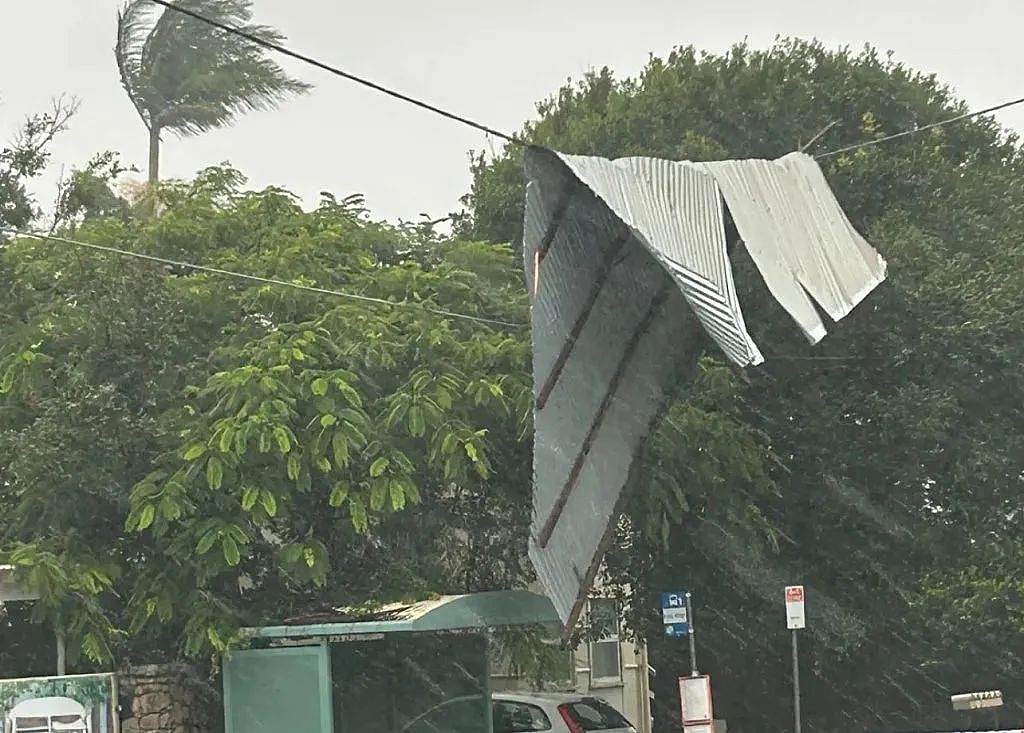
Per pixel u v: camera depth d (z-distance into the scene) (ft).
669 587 63.62
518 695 54.24
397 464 42.93
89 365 44.19
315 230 53.47
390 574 48.37
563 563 33.09
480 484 49.16
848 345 62.49
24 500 42.80
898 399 60.95
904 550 63.57
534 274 29.89
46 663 46.14
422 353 46.96
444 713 48.24
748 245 28.81
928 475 63.21
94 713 39.34
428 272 52.29
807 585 64.13
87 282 45.60
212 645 41.96
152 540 43.83
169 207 56.13
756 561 61.72
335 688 45.01
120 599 44.14
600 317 32.01
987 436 60.75
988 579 59.16
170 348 45.42
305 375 42.78
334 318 46.29
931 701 65.98
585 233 30.32
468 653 49.14
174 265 47.29
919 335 61.46
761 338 61.11
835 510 63.67
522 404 46.34
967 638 59.06
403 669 47.65
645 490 50.60
